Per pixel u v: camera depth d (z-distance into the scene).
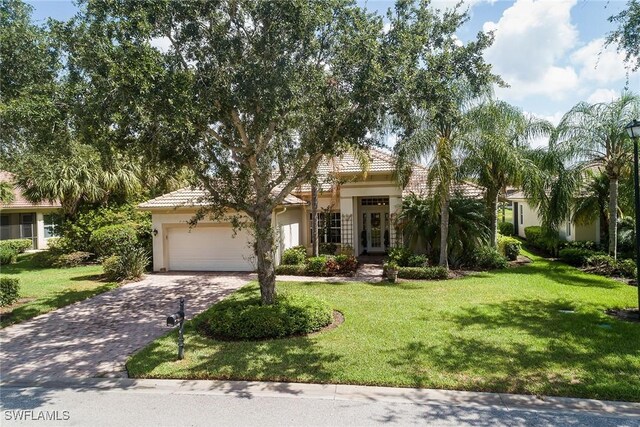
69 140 8.02
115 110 6.36
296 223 18.58
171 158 7.88
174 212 15.85
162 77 6.30
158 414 5.04
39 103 6.55
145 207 15.54
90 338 8.20
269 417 4.91
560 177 14.93
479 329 7.87
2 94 8.09
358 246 19.33
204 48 7.22
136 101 6.14
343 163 17.47
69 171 18.03
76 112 6.59
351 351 6.82
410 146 12.92
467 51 7.63
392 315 8.94
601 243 17.27
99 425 4.80
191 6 6.86
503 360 6.33
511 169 14.15
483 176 15.21
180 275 15.27
